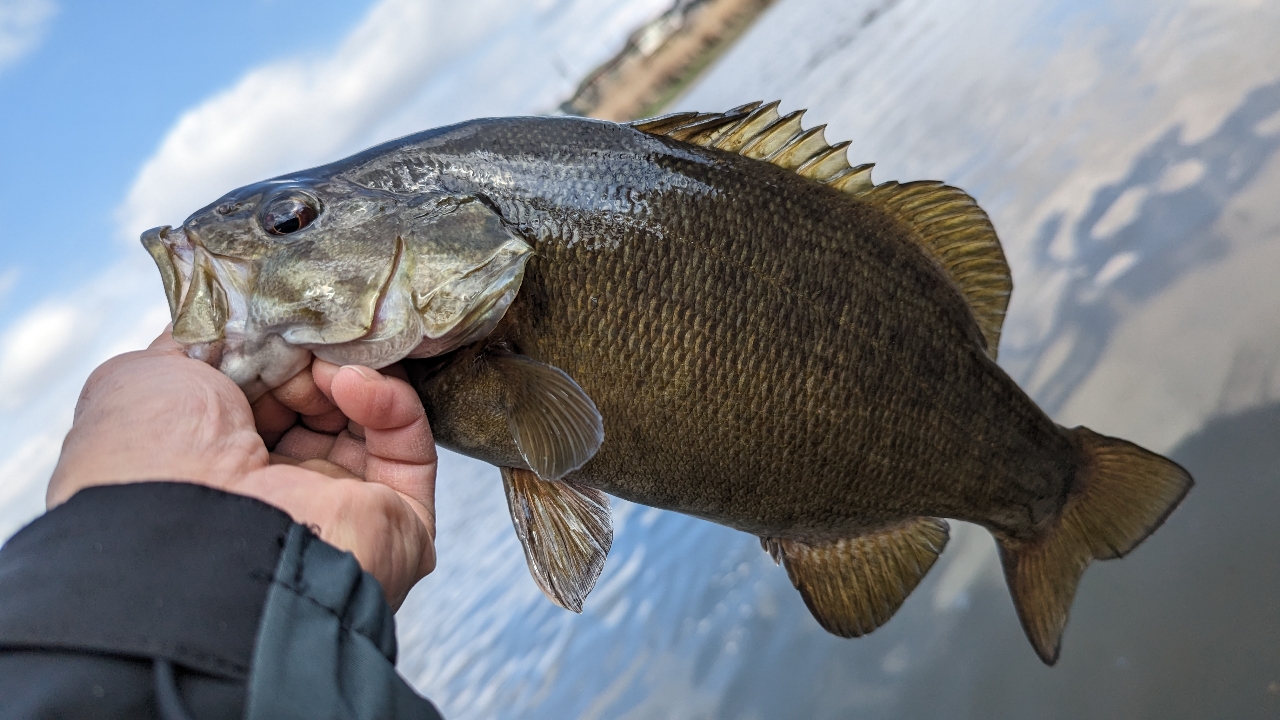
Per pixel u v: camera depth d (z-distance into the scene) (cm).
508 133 37
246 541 21
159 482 21
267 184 34
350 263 33
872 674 70
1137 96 113
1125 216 91
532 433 34
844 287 39
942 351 41
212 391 26
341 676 19
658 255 36
